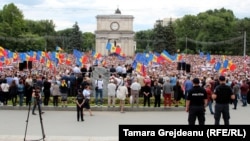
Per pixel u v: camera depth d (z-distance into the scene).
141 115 32.56
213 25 176.62
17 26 150.00
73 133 23.80
